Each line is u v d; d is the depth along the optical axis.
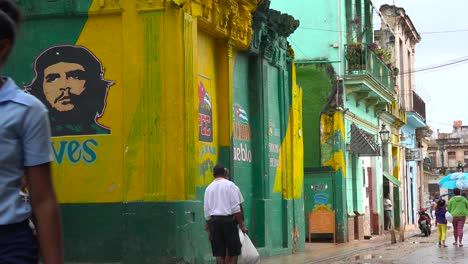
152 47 12.77
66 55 13.36
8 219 3.14
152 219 12.54
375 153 25.86
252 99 16.58
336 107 24.17
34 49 13.48
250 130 16.50
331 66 24.48
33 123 3.19
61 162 13.31
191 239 12.73
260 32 16.34
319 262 15.55
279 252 17.17
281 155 17.91
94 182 13.14
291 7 25.41
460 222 21.92
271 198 16.92
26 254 3.16
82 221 13.13
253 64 16.62
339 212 23.92
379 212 30.25
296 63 24.66
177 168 12.57
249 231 16.06
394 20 36.00
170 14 12.72
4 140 3.13
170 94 12.65
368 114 29.31
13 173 3.18
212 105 14.73
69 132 13.30
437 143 90.06
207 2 13.78
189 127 12.80
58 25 13.38
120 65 13.10
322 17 25.06
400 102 36.50
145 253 12.55
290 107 18.64
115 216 12.97
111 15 13.16
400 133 37.41
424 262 15.44
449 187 39.44
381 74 28.16
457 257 16.83
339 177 24.02
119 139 13.07
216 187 10.94
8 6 3.29
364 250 19.75
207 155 14.28
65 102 13.34
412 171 40.72
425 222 29.97
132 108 12.84
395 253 18.53
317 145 24.31
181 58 12.75
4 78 3.28
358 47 25.00
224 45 15.07
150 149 12.68
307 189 24.22
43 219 3.21
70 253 13.15
